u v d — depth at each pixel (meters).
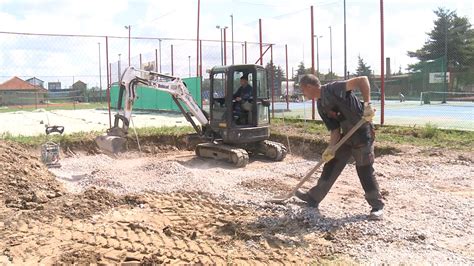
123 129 10.85
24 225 5.95
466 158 10.16
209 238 5.63
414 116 20.03
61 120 24.11
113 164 11.38
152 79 11.45
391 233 5.57
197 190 7.97
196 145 12.48
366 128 5.85
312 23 16.69
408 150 11.18
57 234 5.66
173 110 28.56
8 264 4.75
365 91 5.58
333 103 5.75
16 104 37.25
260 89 11.83
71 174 10.18
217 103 11.77
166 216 6.55
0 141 10.95
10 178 7.85
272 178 9.05
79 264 4.76
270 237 5.54
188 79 23.91
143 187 8.33
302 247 5.27
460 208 6.53
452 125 15.81
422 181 8.32
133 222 6.18
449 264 4.70
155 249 5.22
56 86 37.97
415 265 4.69
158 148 13.98
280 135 14.20
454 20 33.50
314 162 11.27
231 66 11.26
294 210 6.48
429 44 34.78
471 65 31.77
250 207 6.87
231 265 4.79
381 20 14.65
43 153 10.90
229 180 8.89
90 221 6.21
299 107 24.52
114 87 33.53
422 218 6.14
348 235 5.57
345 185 8.22
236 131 11.34
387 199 7.06
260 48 18.27
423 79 27.72
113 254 5.06
